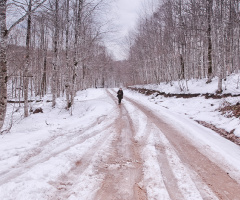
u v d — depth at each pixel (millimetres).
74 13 11750
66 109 13422
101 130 7098
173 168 3926
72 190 2990
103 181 3311
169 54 20547
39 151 4840
